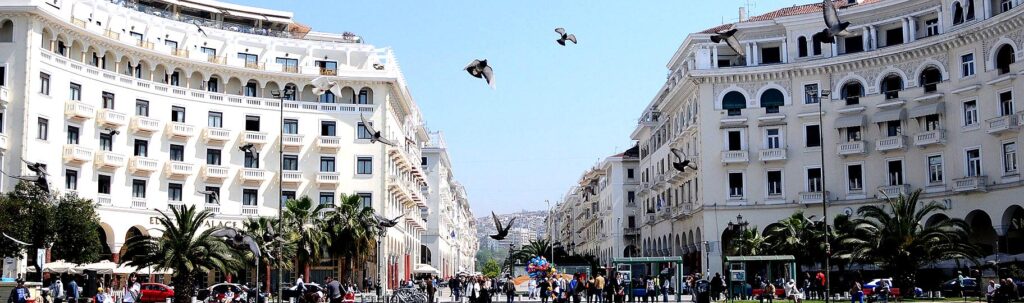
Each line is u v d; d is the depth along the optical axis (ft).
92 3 237.04
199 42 263.08
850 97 248.11
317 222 230.07
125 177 239.50
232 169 260.83
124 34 240.53
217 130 257.34
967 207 224.12
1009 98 214.28
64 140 223.30
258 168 264.31
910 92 237.45
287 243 204.95
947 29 229.86
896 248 190.70
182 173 249.55
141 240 176.45
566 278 236.43
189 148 254.88
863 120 244.01
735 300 205.16
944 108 230.48
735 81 262.26
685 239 290.15
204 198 255.50
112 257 233.76
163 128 249.75
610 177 424.05
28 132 211.82
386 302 207.92
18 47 213.66
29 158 211.61
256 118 267.39
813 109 252.83
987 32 216.33
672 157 308.19
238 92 268.21
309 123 272.51
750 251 238.68
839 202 246.88
